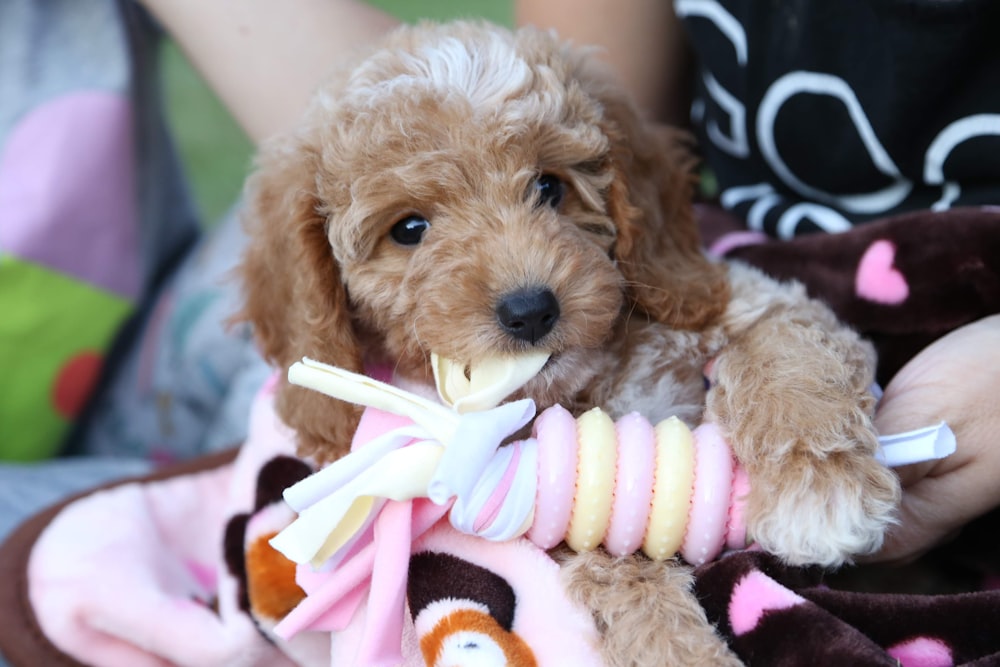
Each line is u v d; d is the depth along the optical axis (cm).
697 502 45
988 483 48
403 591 45
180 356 85
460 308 49
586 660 44
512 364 48
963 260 53
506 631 45
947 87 55
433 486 43
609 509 45
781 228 63
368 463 45
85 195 81
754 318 52
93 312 83
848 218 61
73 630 58
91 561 60
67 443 88
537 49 54
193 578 64
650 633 44
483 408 47
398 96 51
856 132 58
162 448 87
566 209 53
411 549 47
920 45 54
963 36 54
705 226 66
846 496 45
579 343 49
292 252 53
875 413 50
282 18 72
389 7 135
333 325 52
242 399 81
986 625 44
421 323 50
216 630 56
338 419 51
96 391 89
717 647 44
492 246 49
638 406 51
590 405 51
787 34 60
